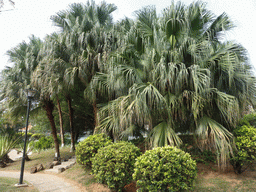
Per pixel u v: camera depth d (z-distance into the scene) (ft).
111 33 24.38
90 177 18.03
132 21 21.74
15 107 26.32
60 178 19.98
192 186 10.99
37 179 19.72
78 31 24.75
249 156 13.88
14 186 15.93
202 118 15.08
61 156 31.32
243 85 14.93
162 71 15.03
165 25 17.53
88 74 23.71
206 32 17.51
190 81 15.10
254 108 16.61
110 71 17.53
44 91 24.07
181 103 15.02
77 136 51.13
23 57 27.89
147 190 10.91
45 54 24.57
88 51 22.75
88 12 27.55
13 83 25.45
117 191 13.76
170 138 13.99
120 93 18.12
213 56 16.19
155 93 14.33
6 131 39.96
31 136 54.80
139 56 19.22
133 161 13.71
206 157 17.76
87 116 43.42
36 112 31.12
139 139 19.84
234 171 15.12
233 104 13.87
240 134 14.58
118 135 17.94
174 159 10.67
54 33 27.73
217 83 16.24
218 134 13.33
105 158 13.76
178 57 15.96
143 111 14.55
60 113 39.34
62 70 23.39
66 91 26.37
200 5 16.88
